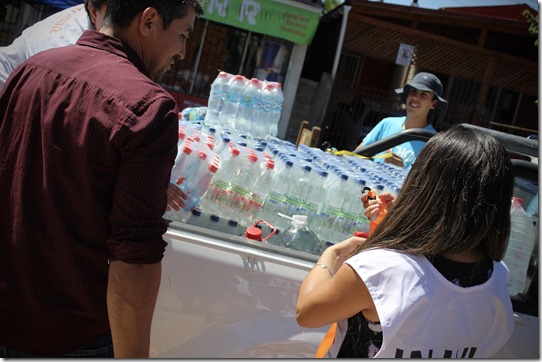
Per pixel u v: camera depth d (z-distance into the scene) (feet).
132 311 4.77
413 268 4.68
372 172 9.45
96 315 5.17
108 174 4.79
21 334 5.16
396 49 41.78
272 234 7.48
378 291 4.64
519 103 45.62
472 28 42.78
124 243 4.70
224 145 8.37
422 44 41.86
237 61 38.86
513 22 41.47
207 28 38.24
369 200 7.06
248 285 6.81
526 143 7.68
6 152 5.12
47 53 5.31
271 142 10.36
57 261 4.96
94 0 5.79
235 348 6.75
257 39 38.63
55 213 4.88
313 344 6.86
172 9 5.22
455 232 4.68
